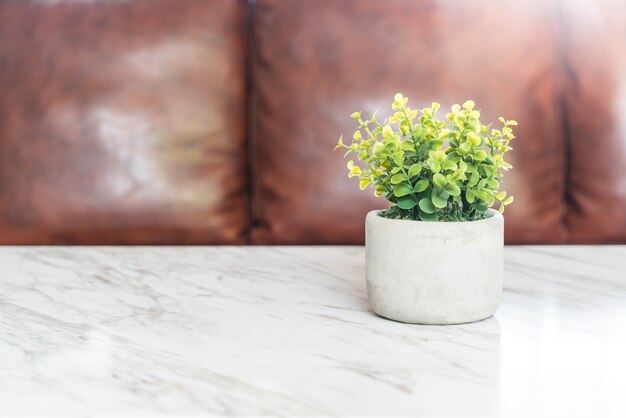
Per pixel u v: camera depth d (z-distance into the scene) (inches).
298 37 49.5
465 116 32.9
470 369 29.9
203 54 49.6
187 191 49.0
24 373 29.7
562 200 49.9
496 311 34.6
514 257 43.0
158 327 33.2
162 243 49.3
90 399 28.2
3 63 49.6
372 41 48.8
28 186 48.7
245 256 43.4
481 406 27.9
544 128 48.8
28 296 36.7
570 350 31.2
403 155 32.8
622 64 48.8
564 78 49.9
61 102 48.8
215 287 37.9
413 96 48.1
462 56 48.5
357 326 33.2
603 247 45.2
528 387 28.9
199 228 49.2
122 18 49.6
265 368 30.0
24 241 48.9
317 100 48.6
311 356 30.8
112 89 48.9
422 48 48.6
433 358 30.6
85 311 34.9
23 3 50.4
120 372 29.8
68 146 48.6
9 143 49.0
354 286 38.1
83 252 44.2
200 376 29.5
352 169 34.1
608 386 28.9
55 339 32.2
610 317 34.1
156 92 49.1
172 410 27.7
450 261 32.6
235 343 31.8
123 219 48.6
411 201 32.8
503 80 48.4
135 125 48.7
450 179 31.7
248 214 51.1
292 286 38.1
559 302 35.7
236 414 27.5
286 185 48.8
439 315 32.9
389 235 32.9
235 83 50.3
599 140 48.6
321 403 28.0
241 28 51.1
